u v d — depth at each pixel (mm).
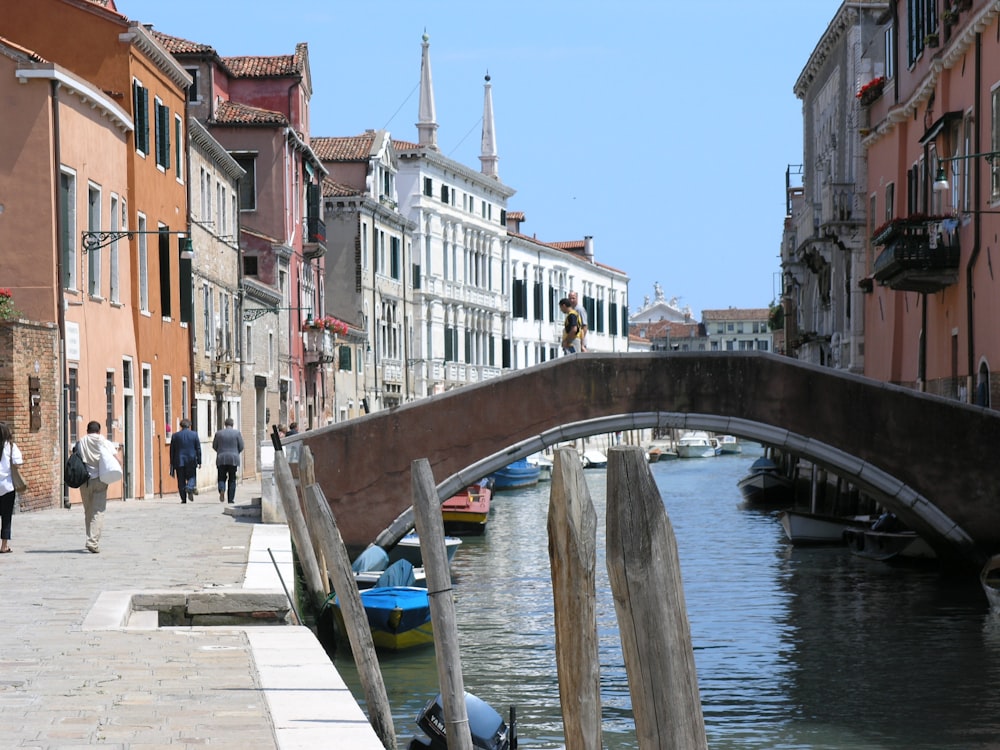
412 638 23391
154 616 15422
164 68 41812
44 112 31484
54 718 9602
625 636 5812
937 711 19047
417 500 10922
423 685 20719
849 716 18844
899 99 42500
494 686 20875
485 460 30844
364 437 30766
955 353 35812
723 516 54625
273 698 10273
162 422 40906
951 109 36062
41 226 31484
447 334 91125
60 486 31312
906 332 41531
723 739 17766
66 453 31625
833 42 54969
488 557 41000
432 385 87938
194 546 22328
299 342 63062
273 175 58781
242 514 30000
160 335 40875
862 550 38156
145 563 19641
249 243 58281
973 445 30203
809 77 61688
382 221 78000
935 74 36844
